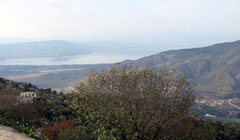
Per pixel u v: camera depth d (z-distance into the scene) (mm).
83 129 17219
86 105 12812
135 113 12391
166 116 12297
